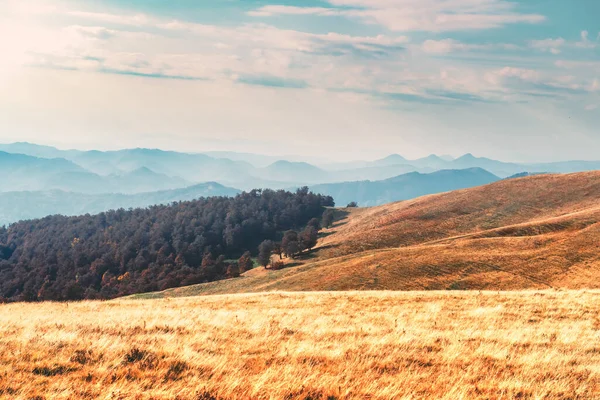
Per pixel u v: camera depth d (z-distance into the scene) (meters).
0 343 12.03
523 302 22.20
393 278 68.06
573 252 65.12
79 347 11.69
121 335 13.78
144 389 8.62
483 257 69.75
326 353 11.47
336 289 68.94
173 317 18.23
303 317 18.59
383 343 12.87
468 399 8.19
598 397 8.63
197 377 9.19
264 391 8.27
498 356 11.44
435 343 13.20
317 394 8.34
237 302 26.64
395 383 8.97
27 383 8.68
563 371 10.15
